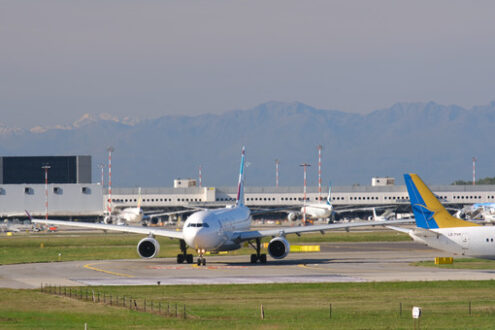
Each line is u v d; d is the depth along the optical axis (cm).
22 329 14612
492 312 16538
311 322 15338
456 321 15375
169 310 17100
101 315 16462
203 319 15875
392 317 15988
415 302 18112
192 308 17388
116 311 17025
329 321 15500
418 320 14750
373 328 14600
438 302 18100
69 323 15450
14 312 16900
